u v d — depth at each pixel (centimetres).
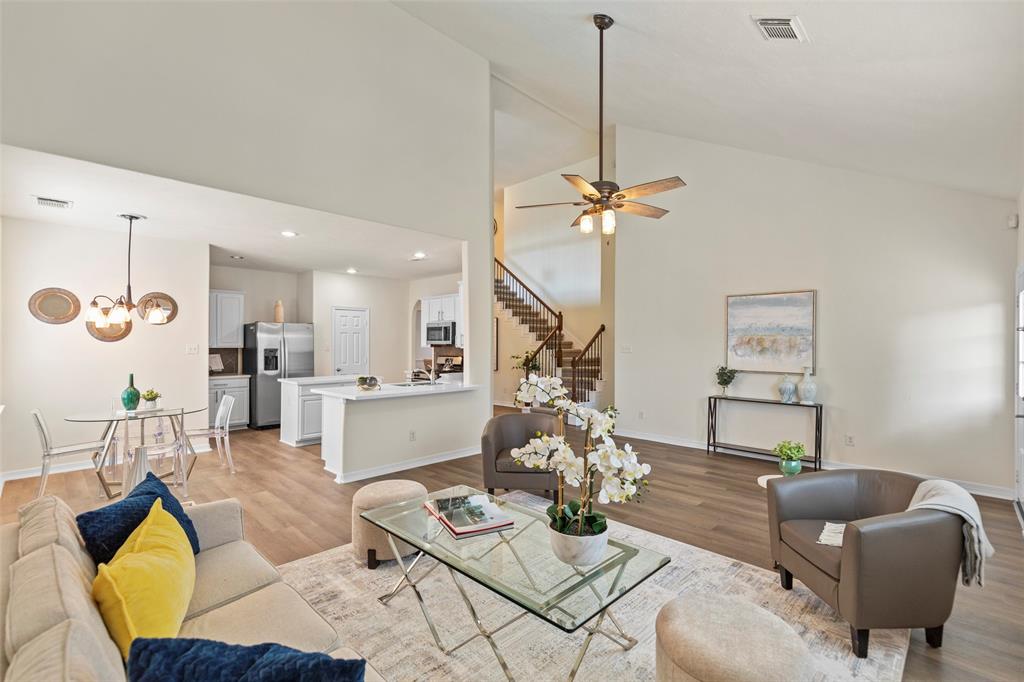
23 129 291
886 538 205
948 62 253
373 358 853
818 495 272
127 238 517
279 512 379
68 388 480
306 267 754
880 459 481
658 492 439
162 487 217
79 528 171
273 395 731
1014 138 309
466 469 514
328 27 439
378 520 249
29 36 294
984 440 427
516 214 1087
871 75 294
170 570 152
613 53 423
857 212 496
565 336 990
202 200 397
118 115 325
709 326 606
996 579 281
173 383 548
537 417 437
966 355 436
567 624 162
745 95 403
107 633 125
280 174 406
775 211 552
